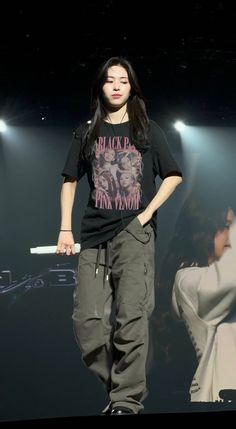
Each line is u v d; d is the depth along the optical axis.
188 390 7.86
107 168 4.26
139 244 4.17
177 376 7.91
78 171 4.41
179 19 8.64
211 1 8.38
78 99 10.12
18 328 9.48
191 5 8.44
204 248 8.37
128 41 8.91
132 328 4.09
